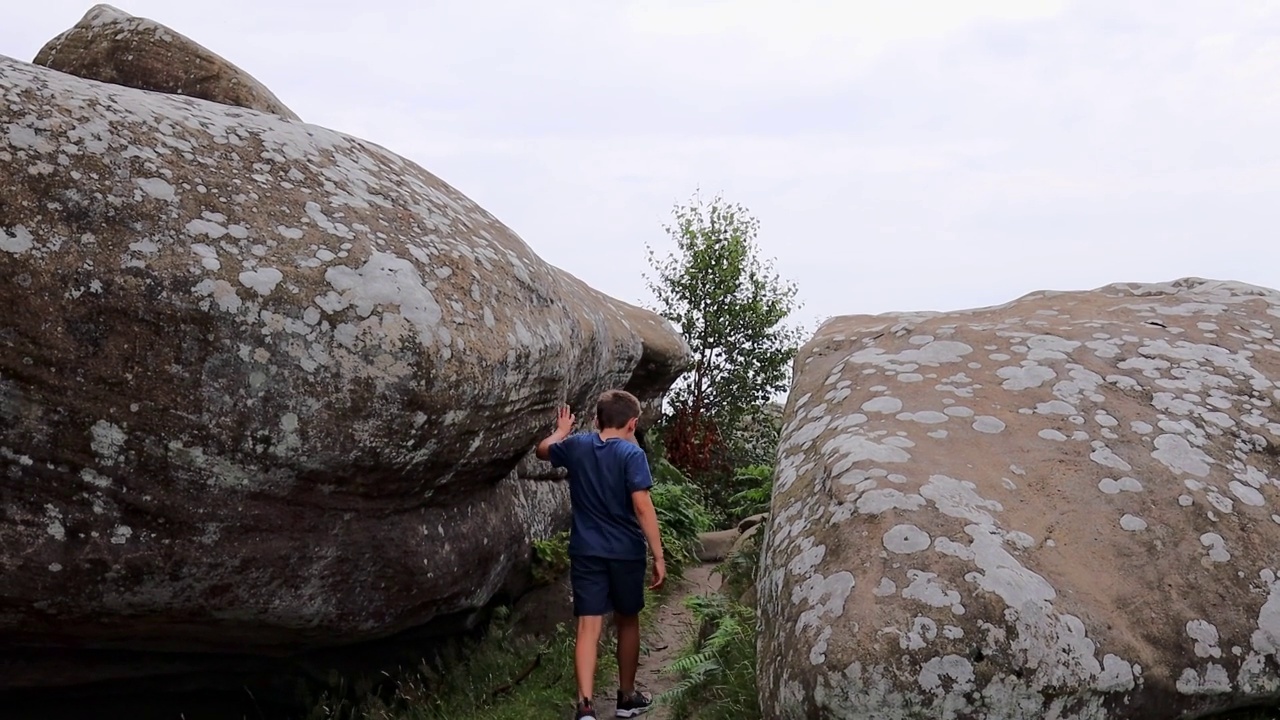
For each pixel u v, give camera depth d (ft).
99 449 11.23
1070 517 12.19
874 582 10.82
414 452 12.94
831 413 15.42
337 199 13.30
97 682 13.57
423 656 16.62
